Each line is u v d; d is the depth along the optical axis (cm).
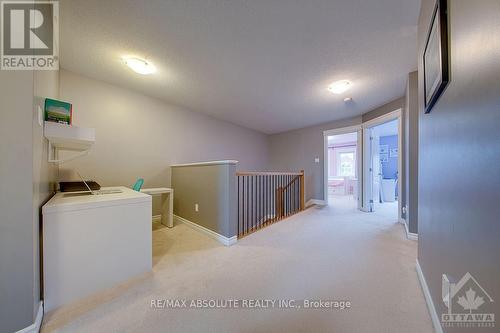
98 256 146
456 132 88
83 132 162
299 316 121
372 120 398
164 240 252
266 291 146
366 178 425
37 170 117
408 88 259
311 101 356
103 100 296
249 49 207
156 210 352
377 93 318
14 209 101
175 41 197
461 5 82
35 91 111
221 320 118
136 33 186
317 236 267
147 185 343
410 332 108
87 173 285
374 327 112
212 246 233
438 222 114
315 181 519
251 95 332
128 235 161
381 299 136
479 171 69
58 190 224
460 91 83
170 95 339
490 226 62
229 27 176
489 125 62
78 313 124
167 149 370
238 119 470
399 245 234
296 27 175
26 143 104
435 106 120
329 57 220
